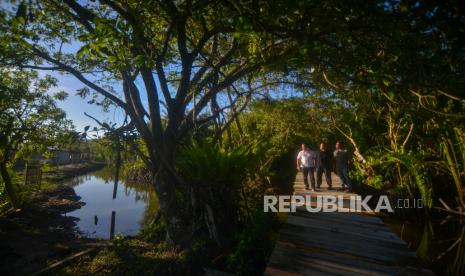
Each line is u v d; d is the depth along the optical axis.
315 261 3.96
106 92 6.13
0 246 8.27
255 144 7.90
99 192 23.73
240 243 5.63
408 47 3.27
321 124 15.52
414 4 2.96
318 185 9.48
